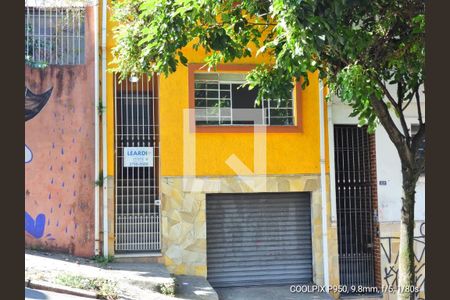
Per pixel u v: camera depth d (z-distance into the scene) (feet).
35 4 34.55
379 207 36.73
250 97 36.45
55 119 33.91
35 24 34.60
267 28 31.30
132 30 30.40
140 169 34.91
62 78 34.22
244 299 33.12
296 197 36.73
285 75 27.96
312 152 36.37
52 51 34.65
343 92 24.06
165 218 34.35
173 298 28.91
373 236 36.94
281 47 24.66
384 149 37.14
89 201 33.73
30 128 33.53
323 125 36.52
